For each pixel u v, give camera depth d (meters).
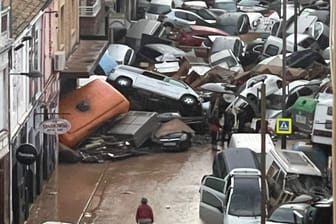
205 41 69.81
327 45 68.75
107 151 46.50
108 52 61.38
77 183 42.69
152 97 52.22
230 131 49.41
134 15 80.56
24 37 36.88
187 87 52.56
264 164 31.70
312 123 45.94
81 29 54.19
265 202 32.62
